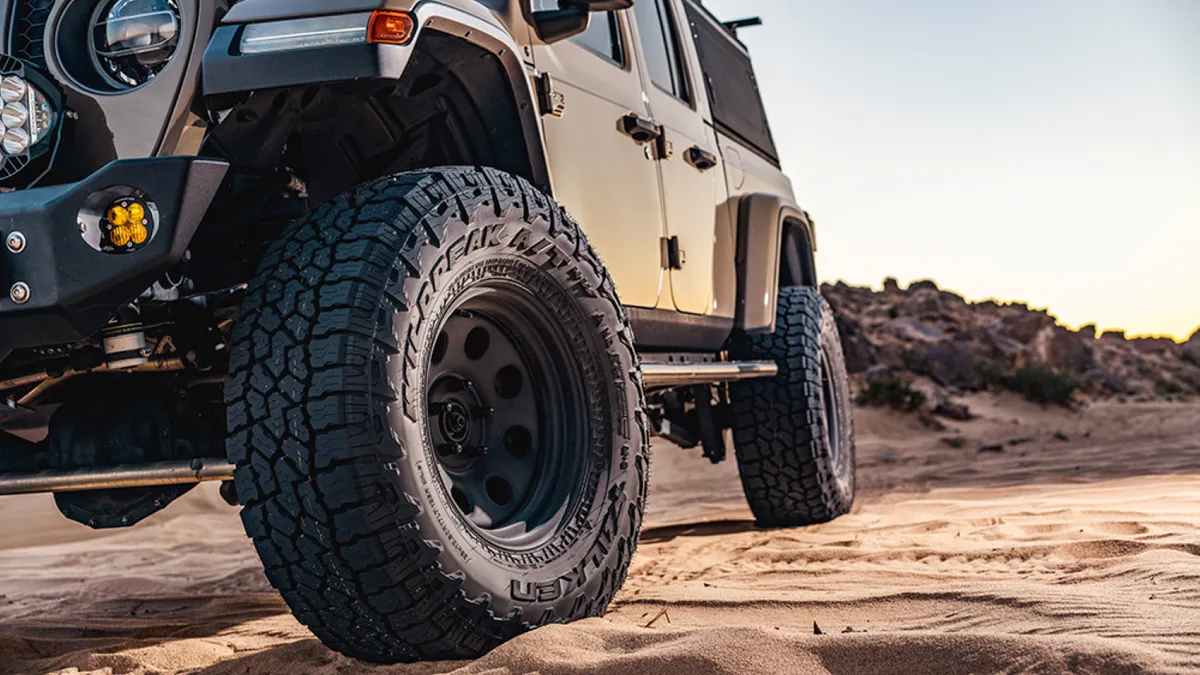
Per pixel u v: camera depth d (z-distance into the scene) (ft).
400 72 8.14
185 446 9.58
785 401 17.39
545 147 10.84
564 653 7.34
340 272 7.63
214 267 9.69
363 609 7.45
